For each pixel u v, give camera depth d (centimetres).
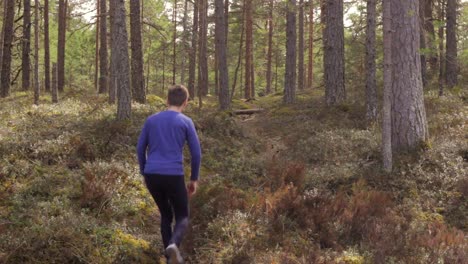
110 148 896
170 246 434
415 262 533
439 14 2072
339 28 1728
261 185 830
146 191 729
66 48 3662
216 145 1070
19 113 1258
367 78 1403
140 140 482
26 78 2438
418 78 955
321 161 1003
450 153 902
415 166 858
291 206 662
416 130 946
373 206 692
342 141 1084
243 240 573
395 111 962
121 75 1114
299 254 563
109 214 621
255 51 4197
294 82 2081
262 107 2247
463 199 751
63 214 582
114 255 511
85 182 678
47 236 504
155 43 3550
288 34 2073
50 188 671
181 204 482
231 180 861
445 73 2009
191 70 3084
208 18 2722
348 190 799
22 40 2359
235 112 1994
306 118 1587
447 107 1434
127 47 1125
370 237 596
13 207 596
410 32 950
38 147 829
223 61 1842
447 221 701
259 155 1095
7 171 712
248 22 2998
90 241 519
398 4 957
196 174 479
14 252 472
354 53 2517
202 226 618
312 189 804
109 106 1462
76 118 1169
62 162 796
